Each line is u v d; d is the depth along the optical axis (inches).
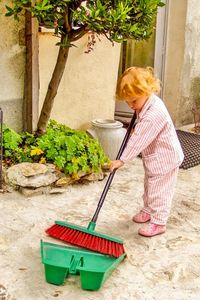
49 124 179.3
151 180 122.6
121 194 154.5
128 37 150.2
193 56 257.4
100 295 97.0
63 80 189.3
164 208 123.7
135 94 112.3
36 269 105.4
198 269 109.0
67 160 155.2
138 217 132.0
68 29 153.2
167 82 256.1
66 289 98.3
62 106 192.2
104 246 104.9
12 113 171.5
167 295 98.3
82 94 200.1
